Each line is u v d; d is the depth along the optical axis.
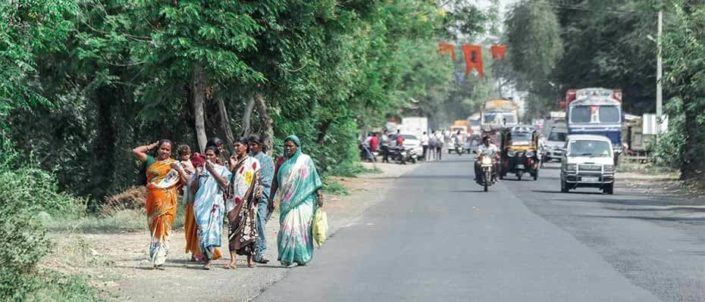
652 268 25.52
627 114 120.56
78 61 38.06
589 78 129.88
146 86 39.22
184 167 26.25
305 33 35.66
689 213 44.72
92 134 44.44
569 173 60.47
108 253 27.83
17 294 18.62
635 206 49.22
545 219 40.72
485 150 62.72
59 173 43.88
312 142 55.22
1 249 19.33
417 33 68.38
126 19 35.53
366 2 42.03
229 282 23.53
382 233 34.94
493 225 37.88
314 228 26.48
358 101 60.03
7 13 25.28
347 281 23.56
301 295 21.61
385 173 88.25
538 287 22.41
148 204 25.44
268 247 30.58
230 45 33.59
